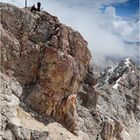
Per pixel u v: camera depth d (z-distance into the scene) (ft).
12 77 219.61
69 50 242.78
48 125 214.28
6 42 219.61
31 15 233.76
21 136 189.06
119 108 375.86
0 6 223.10
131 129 374.63
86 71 270.87
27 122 203.21
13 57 221.66
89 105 276.62
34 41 231.71
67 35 242.37
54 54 224.33
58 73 223.30
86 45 254.68
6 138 184.75
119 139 298.35
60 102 225.76
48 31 237.45
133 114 406.62
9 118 194.08
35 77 228.63
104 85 392.06
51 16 246.06
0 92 204.23
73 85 229.86
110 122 269.85
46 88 222.69
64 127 224.94
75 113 231.71
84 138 240.32
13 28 225.15
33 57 228.22
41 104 220.43
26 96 219.20
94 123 264.31
